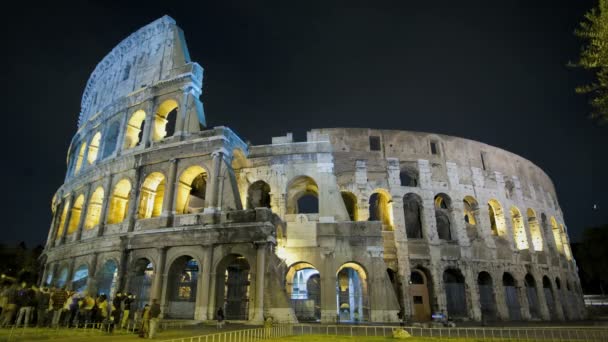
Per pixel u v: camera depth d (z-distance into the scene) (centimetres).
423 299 4612
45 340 2031
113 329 2520
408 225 5150
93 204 4769
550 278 5538
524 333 2742
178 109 4447
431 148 5369
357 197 4803
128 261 3906
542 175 6588
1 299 2530
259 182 4684
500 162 5731
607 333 2612
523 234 5541
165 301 3572
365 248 4019
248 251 3466
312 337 2414
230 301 3769
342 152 5009
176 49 4884
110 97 5478
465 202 5675
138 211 4169
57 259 4816
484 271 4875
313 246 4044
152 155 4272
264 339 2228
